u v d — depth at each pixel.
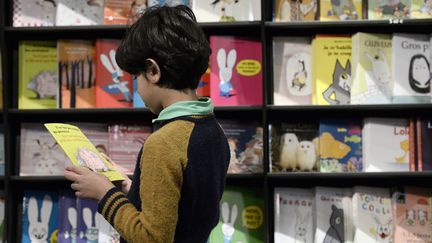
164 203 1.26
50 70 3.02
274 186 3.05
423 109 2.94
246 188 3.00
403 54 2.94
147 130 3.01
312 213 2.95
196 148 1.33
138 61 1.41
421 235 2.88
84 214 2.96
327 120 2.96
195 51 1.40
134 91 2.96
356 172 2.87
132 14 2.98
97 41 2.99
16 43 3.09
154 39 1.38
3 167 3.00
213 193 1.38
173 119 1.36
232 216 2.96
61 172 2.98
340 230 2.90
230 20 2.95
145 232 1.25
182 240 1.34
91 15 2.99
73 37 3.08
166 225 1.25
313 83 2.97
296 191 2.98
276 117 3.05
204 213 1.37
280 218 2.95
